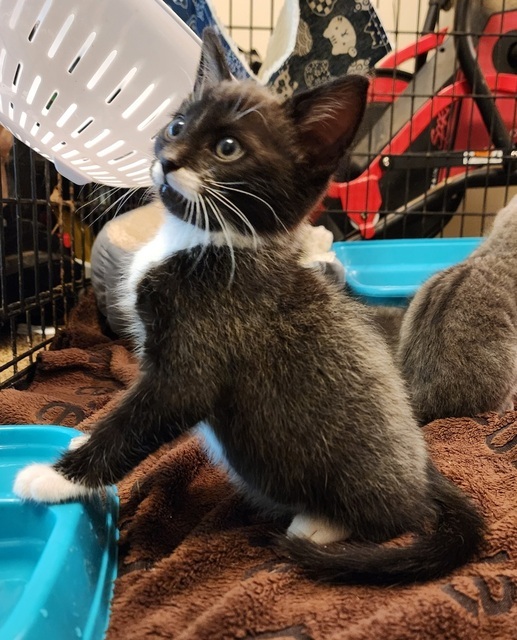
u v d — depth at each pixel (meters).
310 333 0.21
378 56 0.43
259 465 0.21
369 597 0.18
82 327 0.46
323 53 0.42
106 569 0.19
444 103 0.57
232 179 0.20
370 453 0.21
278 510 0.23
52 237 0.47
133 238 0.43
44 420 0.32
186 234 0.21
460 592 0.18
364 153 0.57
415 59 0.58
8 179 0.44
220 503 0.24
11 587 0.18
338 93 0.21
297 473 0.21
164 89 0.27
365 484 0.21
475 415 0.32
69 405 0.33
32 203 0.41
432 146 0.59
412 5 0.64
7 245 0.45
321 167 0.22
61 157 0.31
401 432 0.22
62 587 0.16
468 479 0.25
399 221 0.62
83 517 0.19
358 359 0.22
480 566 0.20
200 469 0.26
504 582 0.19
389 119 0.58
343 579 0.19
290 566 0.19
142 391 0.20
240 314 0.20
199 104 0.21
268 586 0.18
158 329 0.20
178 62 0.26
